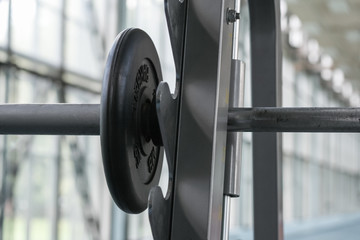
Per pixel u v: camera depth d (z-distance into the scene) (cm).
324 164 1477
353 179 1852
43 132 66
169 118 53
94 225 548
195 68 56
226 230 62
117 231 555
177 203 54
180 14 55
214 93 55
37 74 483
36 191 514
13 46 461
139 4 604
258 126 60
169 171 54
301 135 1266
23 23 472
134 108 57
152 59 62
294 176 1201
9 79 457
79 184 538
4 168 464
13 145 474
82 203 541
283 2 996
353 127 59
